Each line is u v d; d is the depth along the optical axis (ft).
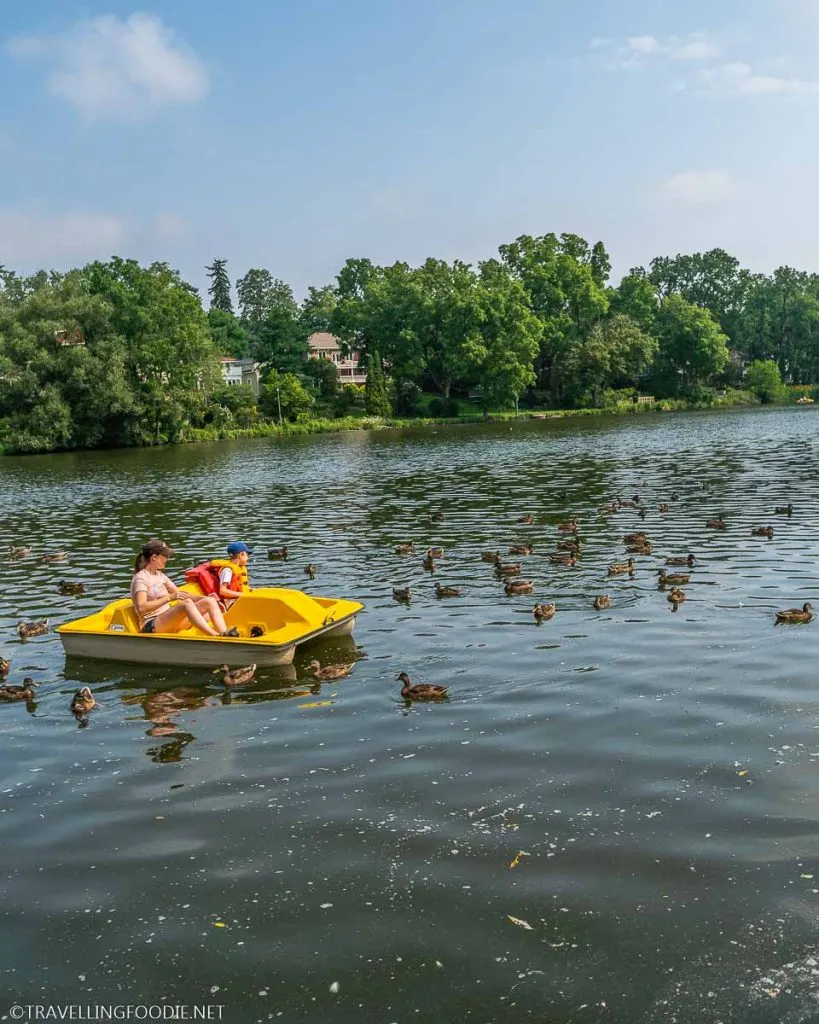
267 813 28.66
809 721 33.76
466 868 24.89
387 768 31.60
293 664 44.75
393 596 59.31
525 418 385.29
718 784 29.01
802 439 198.18
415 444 242.78
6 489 161.48
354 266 518.78
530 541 79.05
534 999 19.84
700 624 48.47
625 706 36.42
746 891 23.20
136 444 312.29
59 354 290.97
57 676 44.91
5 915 23.79
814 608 50.62
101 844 27.25
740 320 524.11
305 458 208.13
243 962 21.50
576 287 433.89
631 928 22.02
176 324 316.40
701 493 108.27
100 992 20.75
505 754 32.24
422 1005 19.81
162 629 47.14
